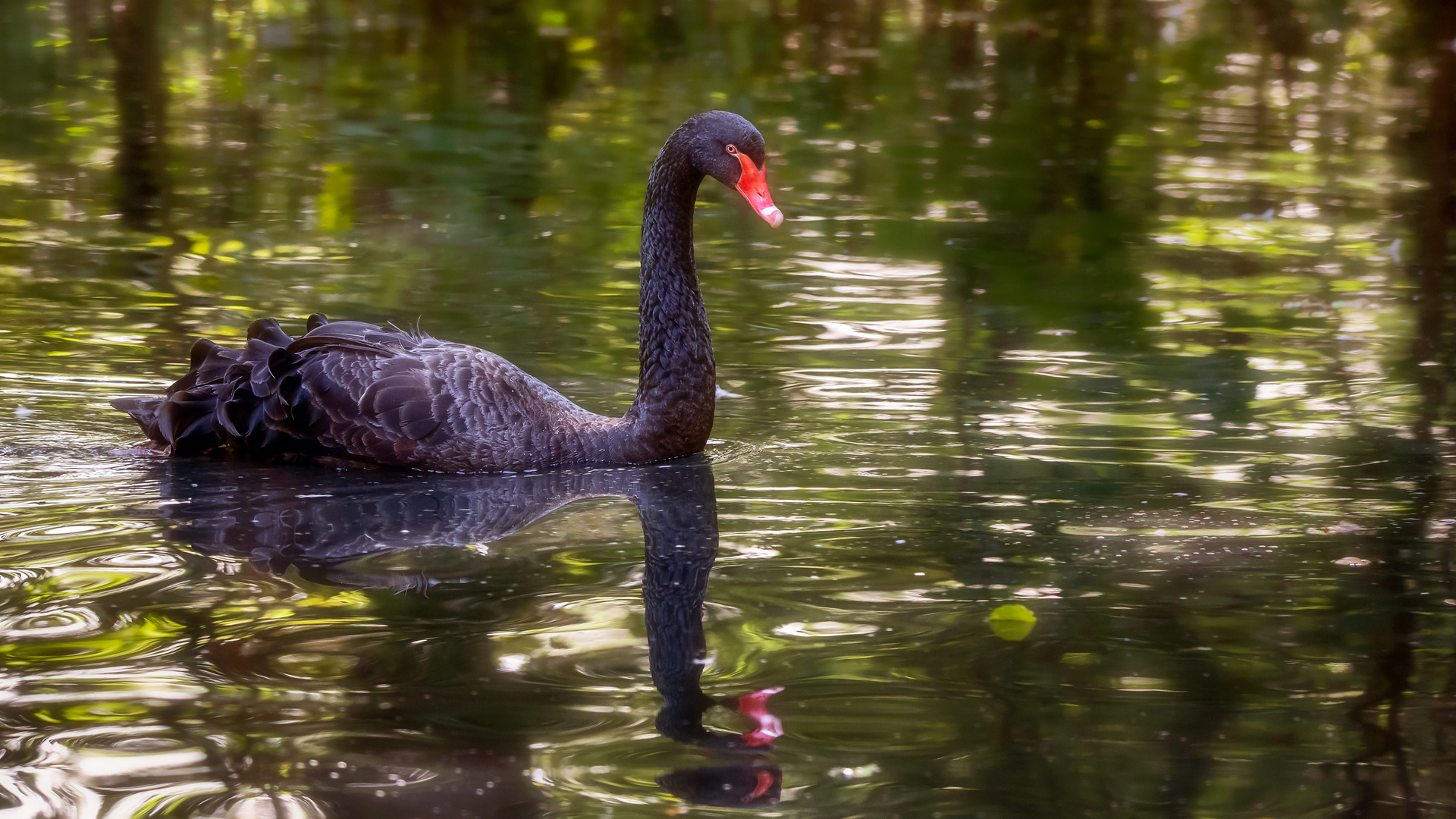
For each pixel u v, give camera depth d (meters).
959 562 7.33
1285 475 8.93
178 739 5.18
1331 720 5.51
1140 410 10.48
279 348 9.01
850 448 9.55
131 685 5.64
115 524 7.70
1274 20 36.91
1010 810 4.75
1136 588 6.96
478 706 5.52
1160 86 29.52
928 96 27.75
